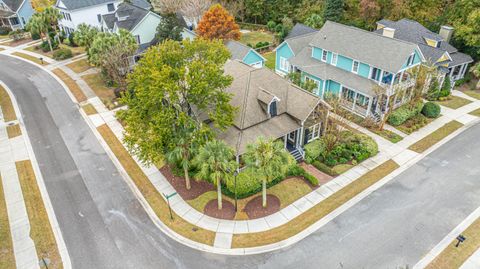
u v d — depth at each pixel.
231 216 23.00
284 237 21.34
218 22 49.94
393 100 31.88
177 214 23.25
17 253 20.45
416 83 33.09
